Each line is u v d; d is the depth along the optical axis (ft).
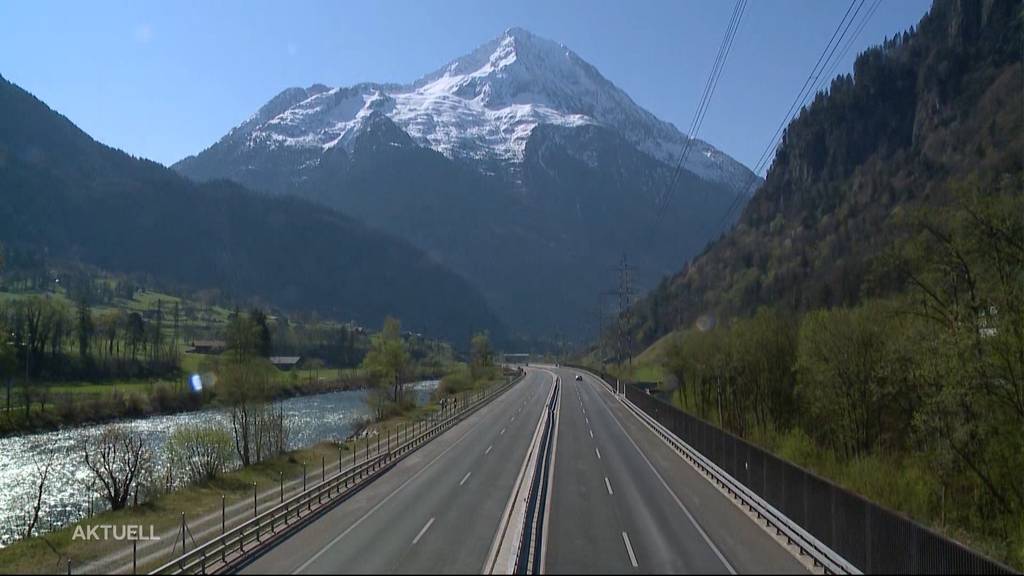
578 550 71.82
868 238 331.77
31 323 313.32
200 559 68.69
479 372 439.63
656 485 110.32
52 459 188.14
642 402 226.79
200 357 421.59
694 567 65.92
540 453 137.49
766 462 87.40
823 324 145.69
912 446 125.90
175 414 283.79
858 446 139.33
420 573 64.08
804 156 559.38
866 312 142.51
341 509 96.78
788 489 78.84
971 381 98.07
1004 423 98.07
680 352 253.24
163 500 115.85
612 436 178.50
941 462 104.22
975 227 103.45
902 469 120.78
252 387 184.65
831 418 148.56
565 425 203.92
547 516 87.97
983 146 296.51
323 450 172.24
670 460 138.21
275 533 83.25
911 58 545.44
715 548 73.26
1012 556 87.61
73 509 136.56
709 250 562.66
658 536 78.07
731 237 543.39
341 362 551.59
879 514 57.88
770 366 180.45
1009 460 97.96
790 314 203.00
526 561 67.41
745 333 187.52
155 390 300.40
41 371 323.16
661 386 312.29
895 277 142.10
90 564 77.20
